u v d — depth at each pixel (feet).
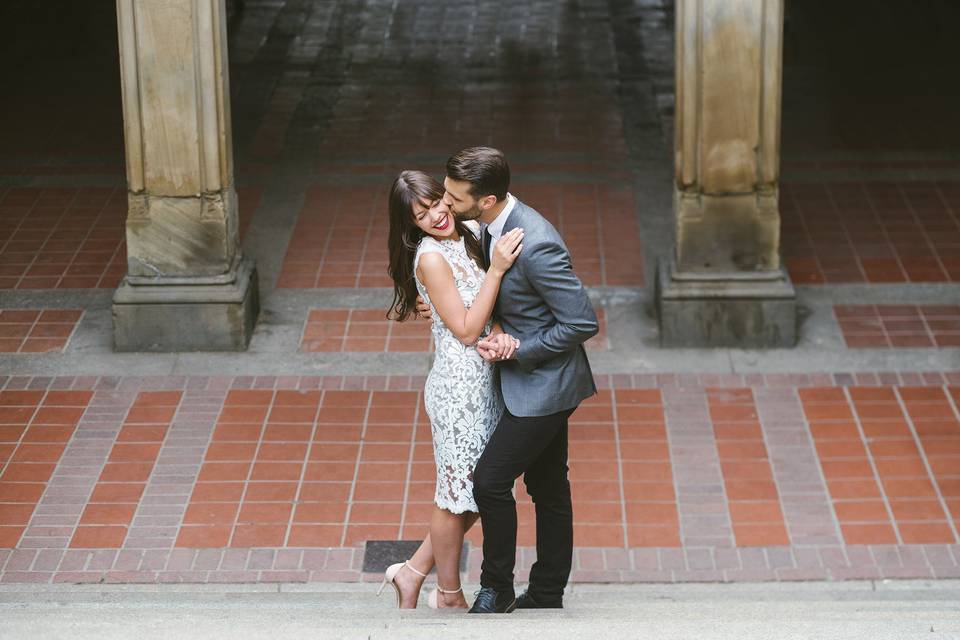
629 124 61.52
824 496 35.40
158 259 42.42
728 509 35.01
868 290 46.52
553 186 55.06
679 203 42.14
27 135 60.59
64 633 17.17
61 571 32.65
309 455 37.58
